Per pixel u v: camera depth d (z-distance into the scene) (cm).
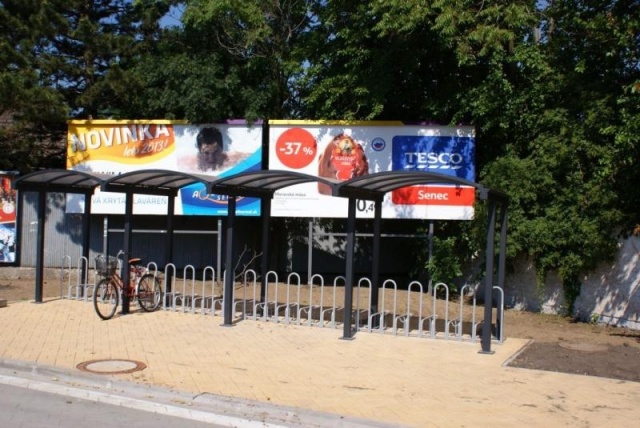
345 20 1750
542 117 1498
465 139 1666
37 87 1775
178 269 1983
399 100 1777
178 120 1841
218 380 824
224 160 1806
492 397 771
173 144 1838
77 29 1902
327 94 1772
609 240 1312
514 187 1457
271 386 802
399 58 1669
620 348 1064
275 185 1287
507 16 1496
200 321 1245
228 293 1207
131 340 1062
